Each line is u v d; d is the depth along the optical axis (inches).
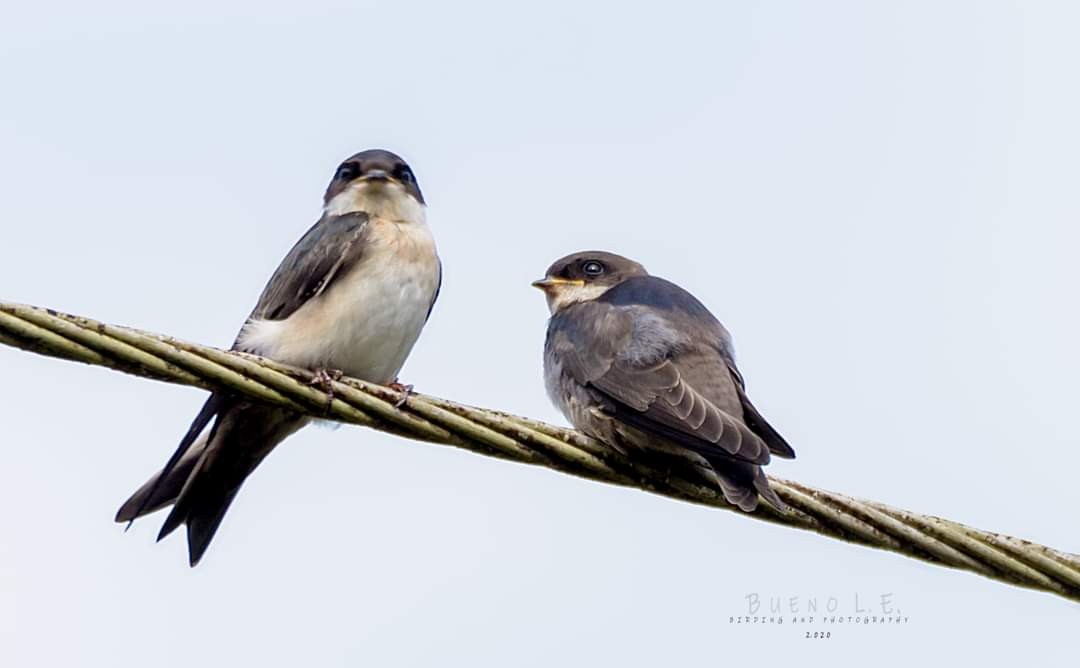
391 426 379.9
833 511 404.2
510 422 394.9
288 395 365.1
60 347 331.9
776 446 460.1
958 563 400.2
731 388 469.1
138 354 340.8
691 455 452.8
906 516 400.8
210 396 444.5
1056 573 396.5
